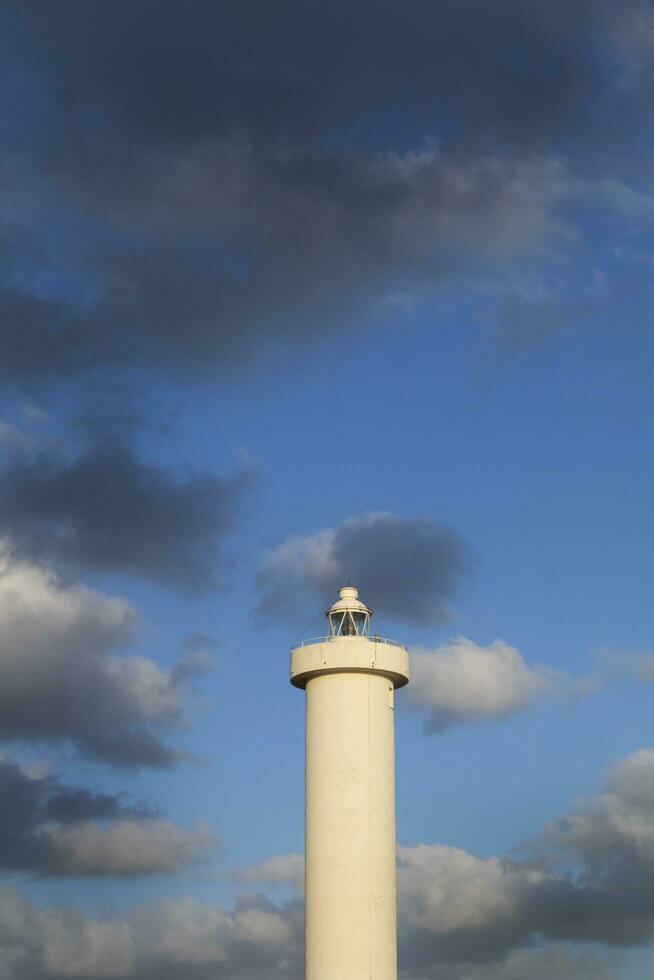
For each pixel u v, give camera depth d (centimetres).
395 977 7238
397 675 7575
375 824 7325
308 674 7538
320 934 7200
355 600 7850
